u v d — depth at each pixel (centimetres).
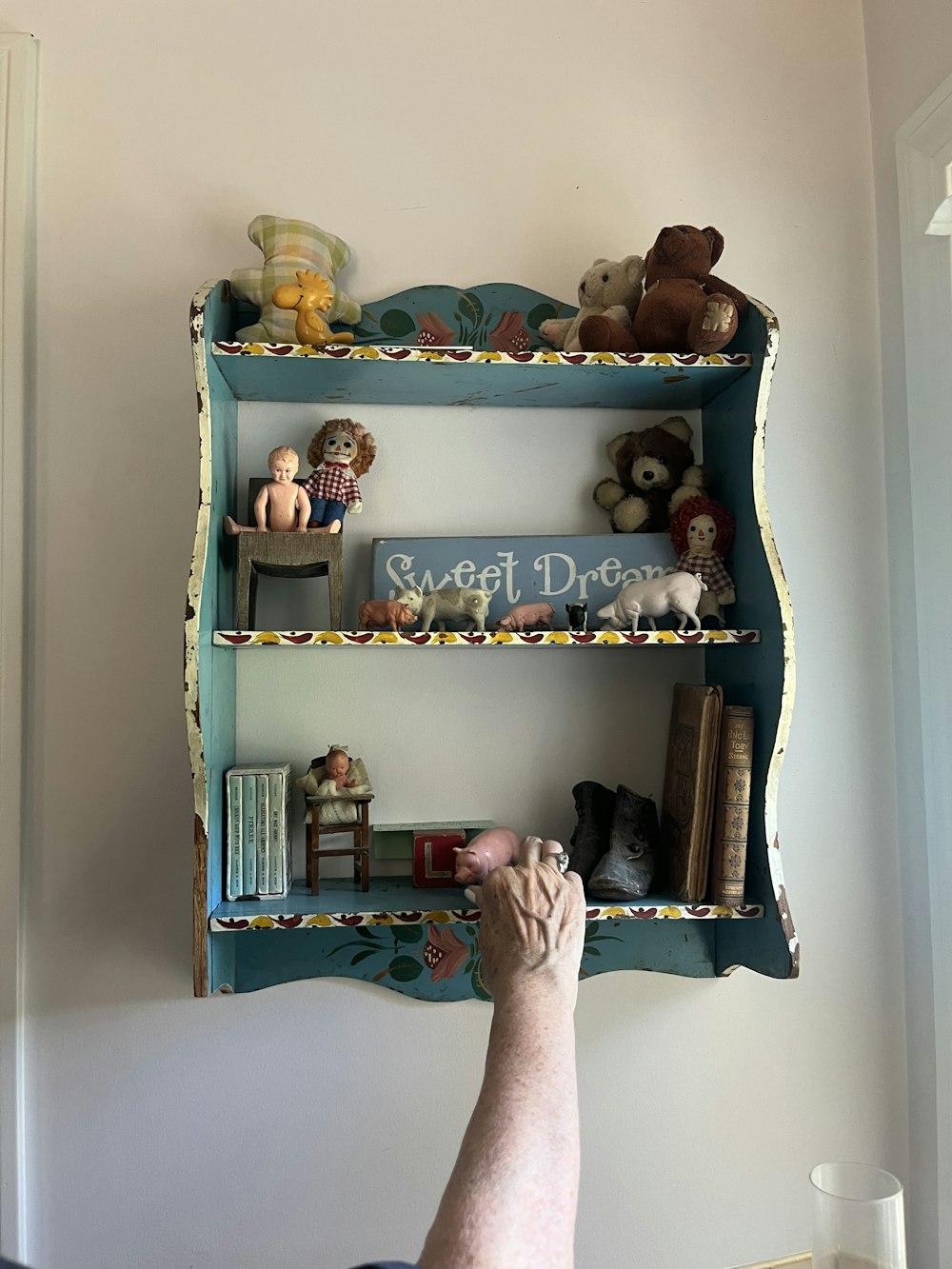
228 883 105
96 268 118
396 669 120
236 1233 114
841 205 130
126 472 117
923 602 120
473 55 126
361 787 111
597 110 128
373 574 116
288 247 110
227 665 111
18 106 117
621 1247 120
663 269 112
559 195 126
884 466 129
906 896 125
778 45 131
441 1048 118
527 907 88
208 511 97
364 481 121
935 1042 118
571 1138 71
